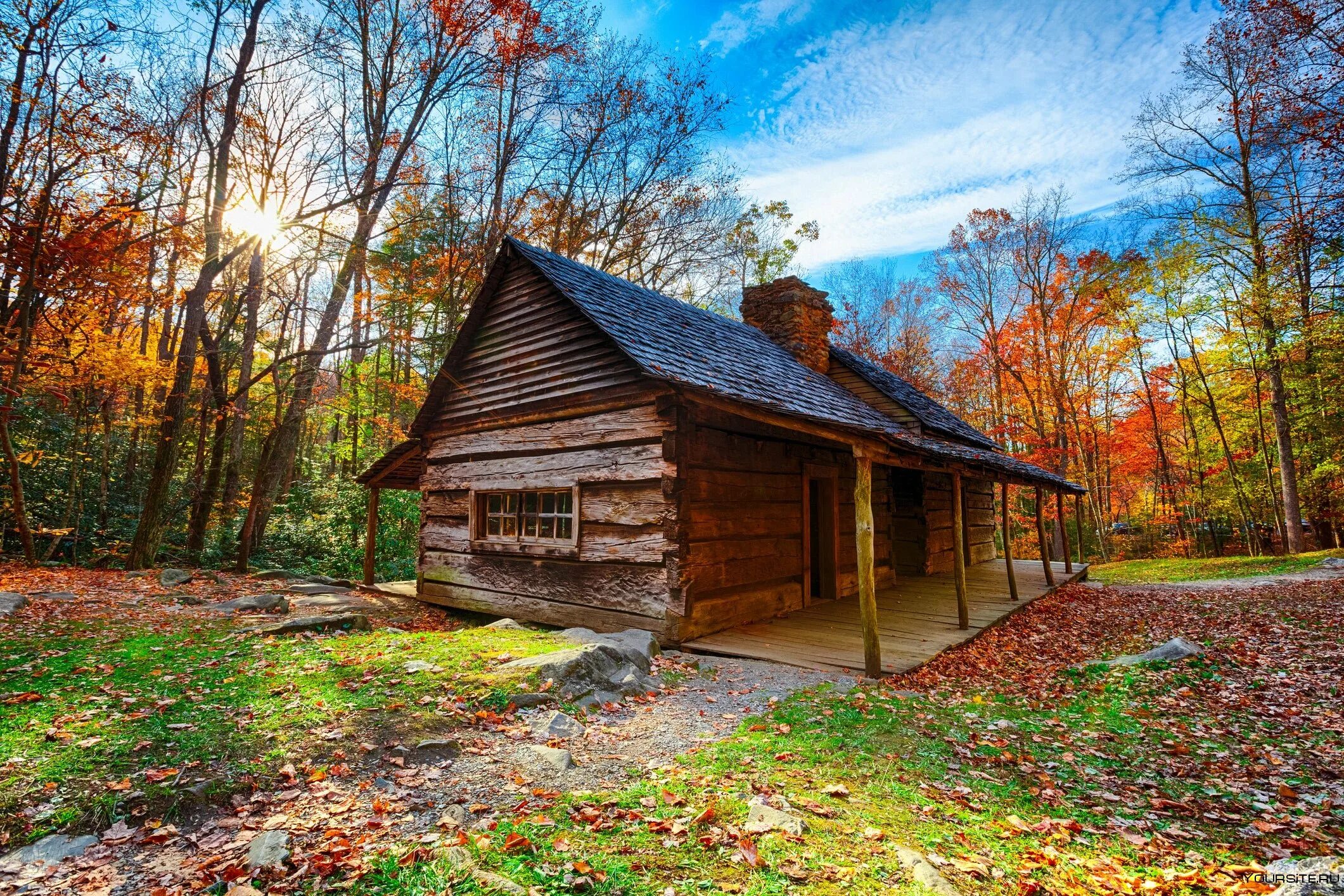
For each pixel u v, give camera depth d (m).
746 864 2.40
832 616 8.55
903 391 14.06
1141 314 22.59
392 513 15.93
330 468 25.84
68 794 2.74
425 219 15.08
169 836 2.53
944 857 2.57
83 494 14.44
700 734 4.06
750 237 25.70
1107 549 26.91
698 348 8.39
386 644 5.59
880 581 11.47
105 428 14.29
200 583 10.17
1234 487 23.11
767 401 6.70
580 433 7.82
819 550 10.26
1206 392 22.83
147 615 7.04
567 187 18.67
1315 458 20.06
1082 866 2.61
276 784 2.98
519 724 3.89
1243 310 18.52
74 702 3.89
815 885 2.27
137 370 12.58
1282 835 3.00
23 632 5.84
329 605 9.31
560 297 8.30
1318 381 17.08
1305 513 22.19
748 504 7.99
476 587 9.23
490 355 9.45
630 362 7.09
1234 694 5.43
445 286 16.97
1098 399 27.12
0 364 9.77
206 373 17.05
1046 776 3.64
